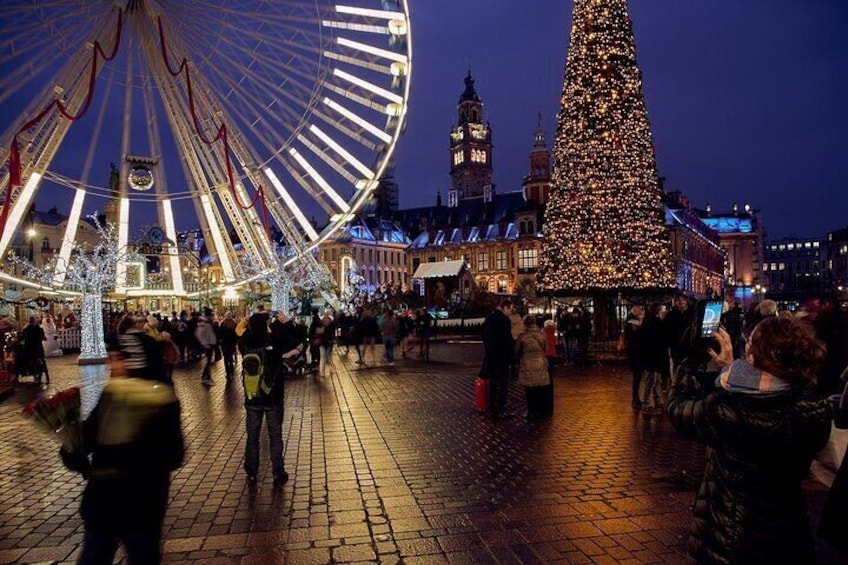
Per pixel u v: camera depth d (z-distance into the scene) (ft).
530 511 21.45
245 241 104.32
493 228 340.39
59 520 21.74
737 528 9.58
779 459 9.41
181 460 14.05
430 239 359.87
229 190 99.25
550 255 79.71
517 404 44.57
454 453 29.89
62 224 275.80
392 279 364.79
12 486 25.89
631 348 41.34
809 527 9.73
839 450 16.94
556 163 79.25
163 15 83.66
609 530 19.58
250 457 25.50
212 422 38.96
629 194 75.51
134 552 13.09
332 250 336.29
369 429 35.86
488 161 501.97
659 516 20.75
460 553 18.04
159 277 128.57
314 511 21.90
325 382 57.98
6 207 79.20
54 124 85.05
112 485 13.05
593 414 39.50
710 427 9.80
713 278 348.79
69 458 13.32
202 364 78.02
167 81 90.17
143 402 13.38
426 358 79.51
